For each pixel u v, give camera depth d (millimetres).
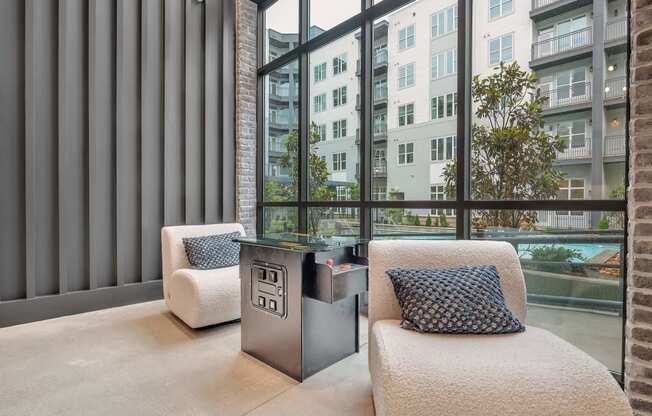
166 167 3906
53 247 3186
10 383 2004
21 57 2998
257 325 2340
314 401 1858
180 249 3283
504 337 1613
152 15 3814
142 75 3686
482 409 1231
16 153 2998
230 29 4512
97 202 3436
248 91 4629
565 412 1209
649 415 1597
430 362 1376
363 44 3273
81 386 1980
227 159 4488
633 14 1664
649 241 1600
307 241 2334
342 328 2365
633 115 1657
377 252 2012
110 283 3537
